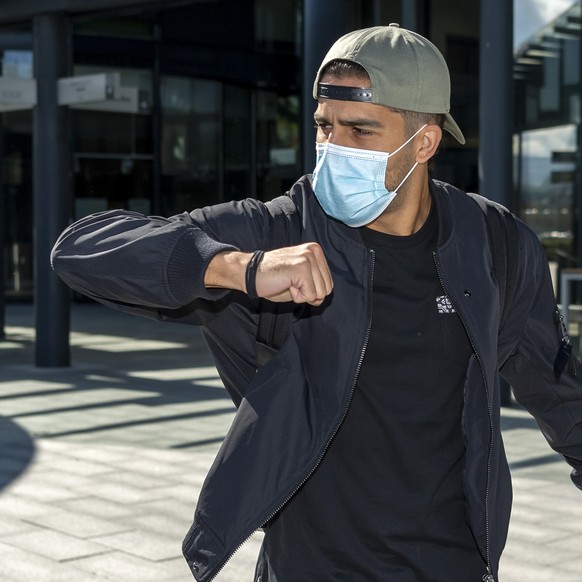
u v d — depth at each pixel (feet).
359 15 31.40
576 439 6.92
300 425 5.94
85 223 5.80
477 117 41.52
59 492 18.60
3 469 20.42
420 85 5.93
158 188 61.93
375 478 6.10
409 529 6.11
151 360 37.73
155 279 5.37
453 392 6.20
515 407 27.04
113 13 33.37
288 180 56.44
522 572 14.23
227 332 6.21
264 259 5.24
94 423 25.29
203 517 5.90
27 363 36.73
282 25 53.62
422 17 37.45
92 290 5.62
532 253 6.62
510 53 26.71
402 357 6.14
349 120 5.97
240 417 5.96
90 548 15.33
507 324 6.61
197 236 5.46
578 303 42.14
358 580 6.08
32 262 65.46
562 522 16.58
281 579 6.18
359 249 6.11
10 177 64.85
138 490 18.74
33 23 34.12
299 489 6.14
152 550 15.26
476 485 6.07
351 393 5.93
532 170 41.55
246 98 57.06
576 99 40.65
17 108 35.27
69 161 34.58
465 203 6.48
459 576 6.19
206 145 59.72
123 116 61.41
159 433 24.00
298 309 6.06
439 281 6.24
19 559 14.82
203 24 56.90
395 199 6.11
